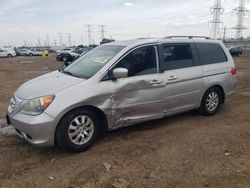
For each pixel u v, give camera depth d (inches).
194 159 151.8
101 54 192.7
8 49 1895.9
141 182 129.6
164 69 194.4
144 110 186.5
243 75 532.1
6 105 287.7
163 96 193.8
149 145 171.9
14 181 132.5
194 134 190.2
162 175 135.3
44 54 2028.8
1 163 150.4
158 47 194.7
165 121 219.1
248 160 150.1
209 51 229.1
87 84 163.0
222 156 155.2
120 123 178.1
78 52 1425.9
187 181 129.6
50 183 130.4
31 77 570.9
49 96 152.7
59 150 166.6
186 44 213.2
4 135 191.5
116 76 165.9
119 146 171.2
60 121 154.7
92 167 144.8
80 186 127.4
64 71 198.4
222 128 202.4
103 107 167.3
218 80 228.2
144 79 181.9
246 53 1851.6
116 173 138.2
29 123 148.3
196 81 213.0
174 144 173.0
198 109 230.5
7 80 516.4
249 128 202.1
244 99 297.9
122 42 200.5
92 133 167.6
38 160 154.2
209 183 127.6
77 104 156.3
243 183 127.3
